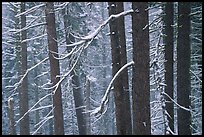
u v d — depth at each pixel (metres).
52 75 18.08
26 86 25.06
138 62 11.32
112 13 15.39
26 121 24.86
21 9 24.41
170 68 16.52
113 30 15.32
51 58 18.05
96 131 37.31
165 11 16.45
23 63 25.16
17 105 36.19
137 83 11.34
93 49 35.38
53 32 18.14
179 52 15.18
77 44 11.86
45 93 35.78
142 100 11.30
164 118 14.88
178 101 15.35
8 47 34.47
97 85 38.44
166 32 16.45
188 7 15.05
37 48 32.41
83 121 25.64
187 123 15.33
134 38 11.38
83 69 27.22
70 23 22.88
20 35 25.30
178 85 15.31
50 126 34.94
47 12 18.16
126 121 16.55
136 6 11.34
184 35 15.06
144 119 11.31
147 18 11.38
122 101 15.29
